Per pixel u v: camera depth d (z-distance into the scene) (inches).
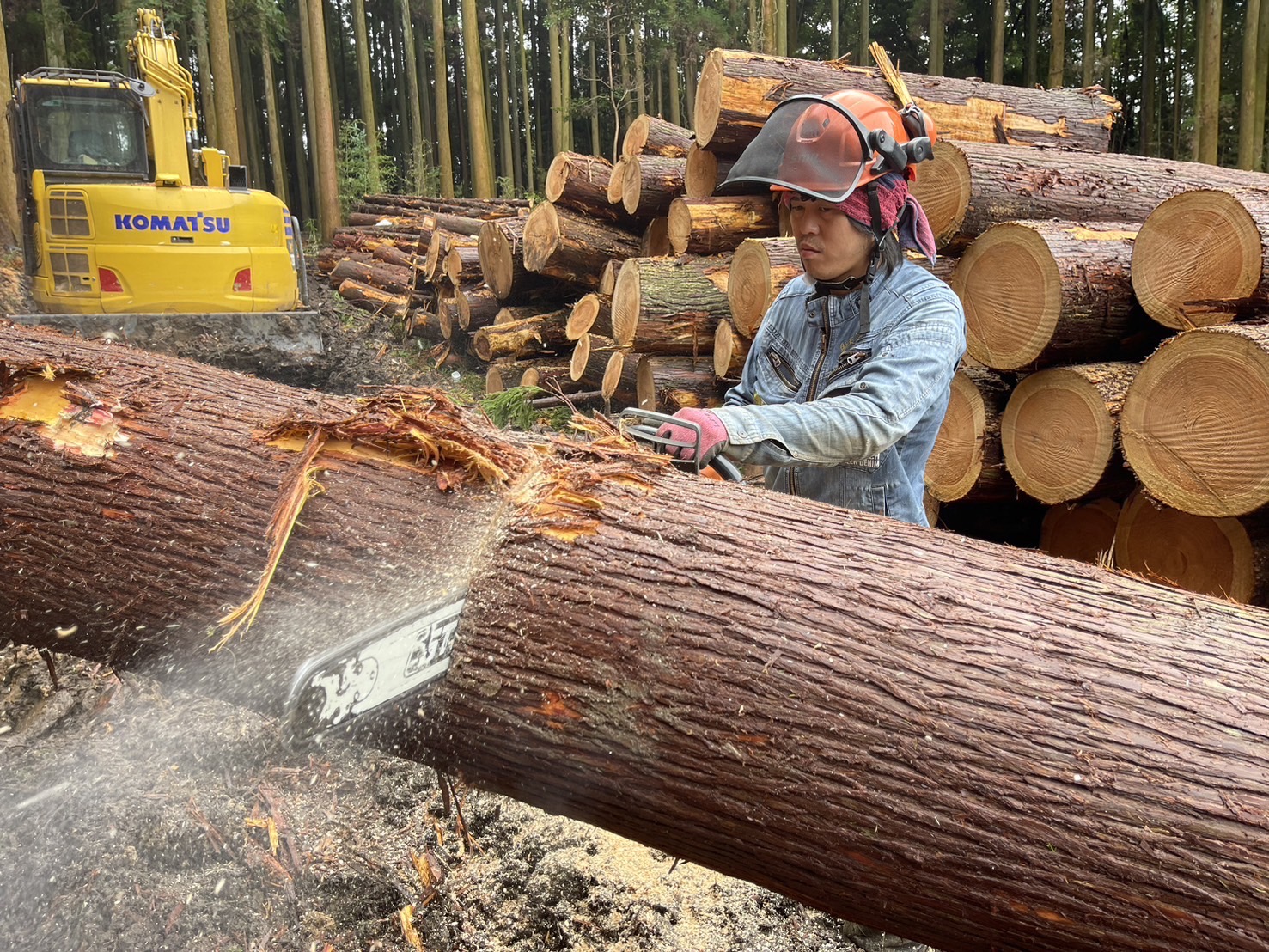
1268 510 115.3
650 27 714.8
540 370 245.1
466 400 225.3
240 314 247.3
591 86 812.6
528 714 53.4
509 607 54.2
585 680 52.0
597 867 79.9
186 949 67.4
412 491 60.5
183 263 242.4
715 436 62.8
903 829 46.6
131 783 83.9
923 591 51.4
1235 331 105.3
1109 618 50.1
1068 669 46.9
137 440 68.5
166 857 75.8
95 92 255.0
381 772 91.4
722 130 187.6
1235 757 42.9
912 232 75.6
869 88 192.4
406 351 321.1
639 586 52.7
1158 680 46.1
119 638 67.3
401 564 57.2
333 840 81.7
